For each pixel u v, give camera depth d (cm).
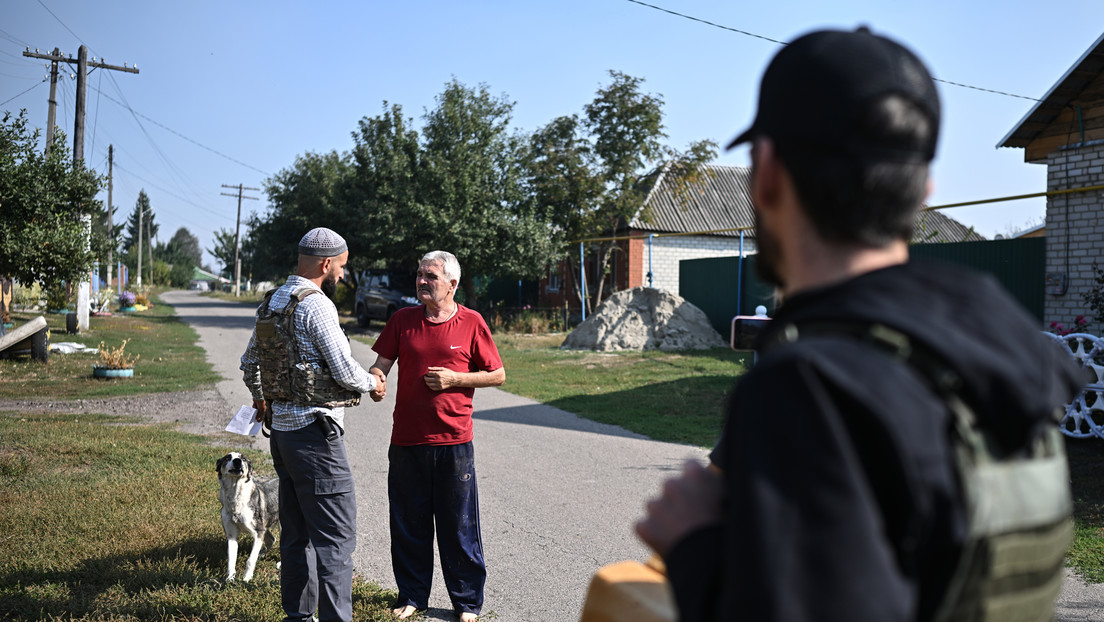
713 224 2889
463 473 395
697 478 86
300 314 335
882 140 78
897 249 84
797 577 65
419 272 401
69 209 1570
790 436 69
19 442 750
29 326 1445
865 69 79
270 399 345
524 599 422
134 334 2214
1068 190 911
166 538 488
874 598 64
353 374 338
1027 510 76
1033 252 1167
